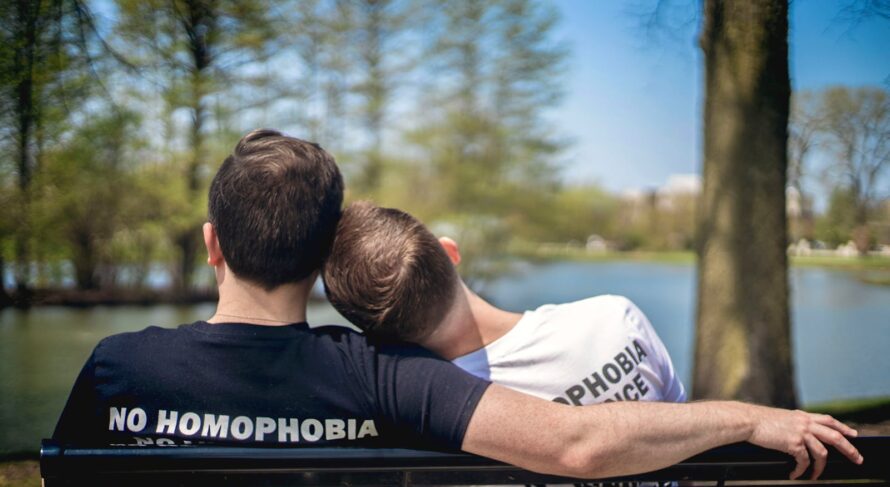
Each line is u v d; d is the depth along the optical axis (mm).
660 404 1107
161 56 8242
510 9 27344
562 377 1351
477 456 1091
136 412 1139
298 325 1179
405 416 1093
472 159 29125
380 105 25266
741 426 1116
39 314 14953
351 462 1087
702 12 4984
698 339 5199
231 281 1202
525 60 28453
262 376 1125
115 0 6227
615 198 37844
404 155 27406
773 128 4816
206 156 16906
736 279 4977
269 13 11266
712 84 4992
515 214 29750
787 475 1145
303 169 1185
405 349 1158
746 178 4898
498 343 1364
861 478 1159
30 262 13750
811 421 1148
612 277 30000
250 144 1237
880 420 4098
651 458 1066
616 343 1378
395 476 1103
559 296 25016
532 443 1047
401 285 1149
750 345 4926
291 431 1115
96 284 17297
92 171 13047
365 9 24156
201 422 1123
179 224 18188
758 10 4680
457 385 1083
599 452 1044
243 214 1146
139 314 16797
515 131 29516
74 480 1087
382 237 1185
